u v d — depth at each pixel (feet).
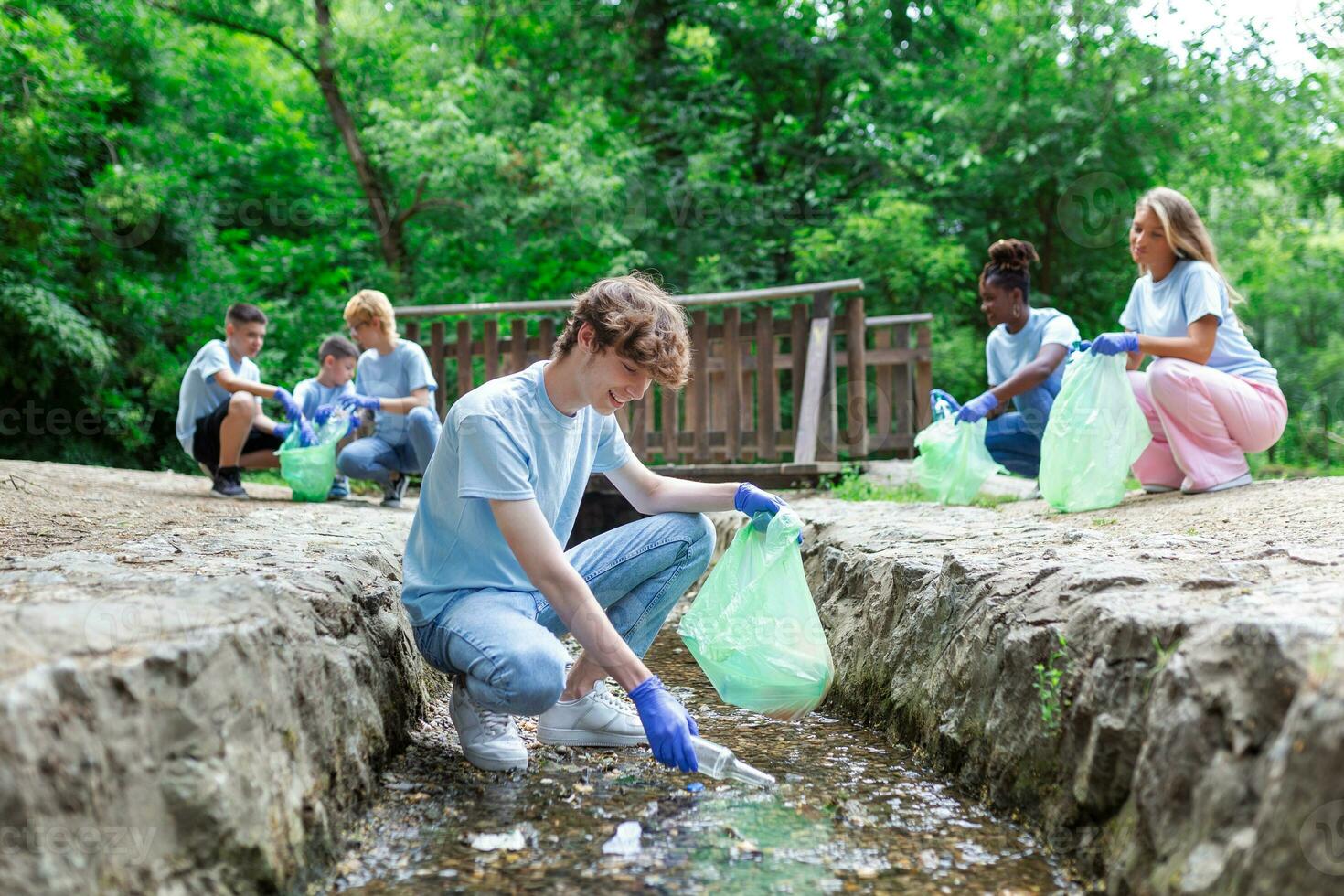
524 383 8.11
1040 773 7.06
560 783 8.20
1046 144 42.70
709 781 8.26
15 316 29.63
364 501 19.35
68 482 17.56
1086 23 42.63
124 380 33.86
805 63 46.11
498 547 8.25
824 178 44.75
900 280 39.42
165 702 5.31
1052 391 16.40
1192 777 5.45
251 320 18.88
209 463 18.86
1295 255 39.52
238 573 8.04
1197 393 13.87
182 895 5.07
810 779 8.30
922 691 9.07
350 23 42.01
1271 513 11.36
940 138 43.16
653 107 46.44
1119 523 12.17
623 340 7.65
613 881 6.35
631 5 45.70
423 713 9.91
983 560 9.10
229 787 5.49
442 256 43.78
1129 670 6.39
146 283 33.88
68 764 4.62
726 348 23.04
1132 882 5.66
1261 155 43.37
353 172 45.65
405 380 19.07
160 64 38.78
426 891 6.20
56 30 30.01
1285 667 5.07
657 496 9.34
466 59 43.91
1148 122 42.86
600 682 9.32
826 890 6.23
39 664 4.89
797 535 9.09
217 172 41.47
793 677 9.03
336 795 6.97
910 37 47.11
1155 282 14.92
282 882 5.80
